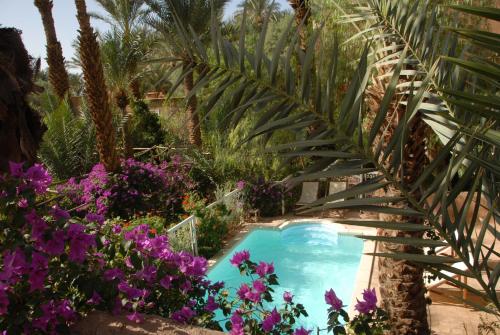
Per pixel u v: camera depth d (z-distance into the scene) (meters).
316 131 1.32
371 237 1.26
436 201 1.22
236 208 10.98
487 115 1.01
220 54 1.46
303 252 9.97
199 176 12.78
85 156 13.23
